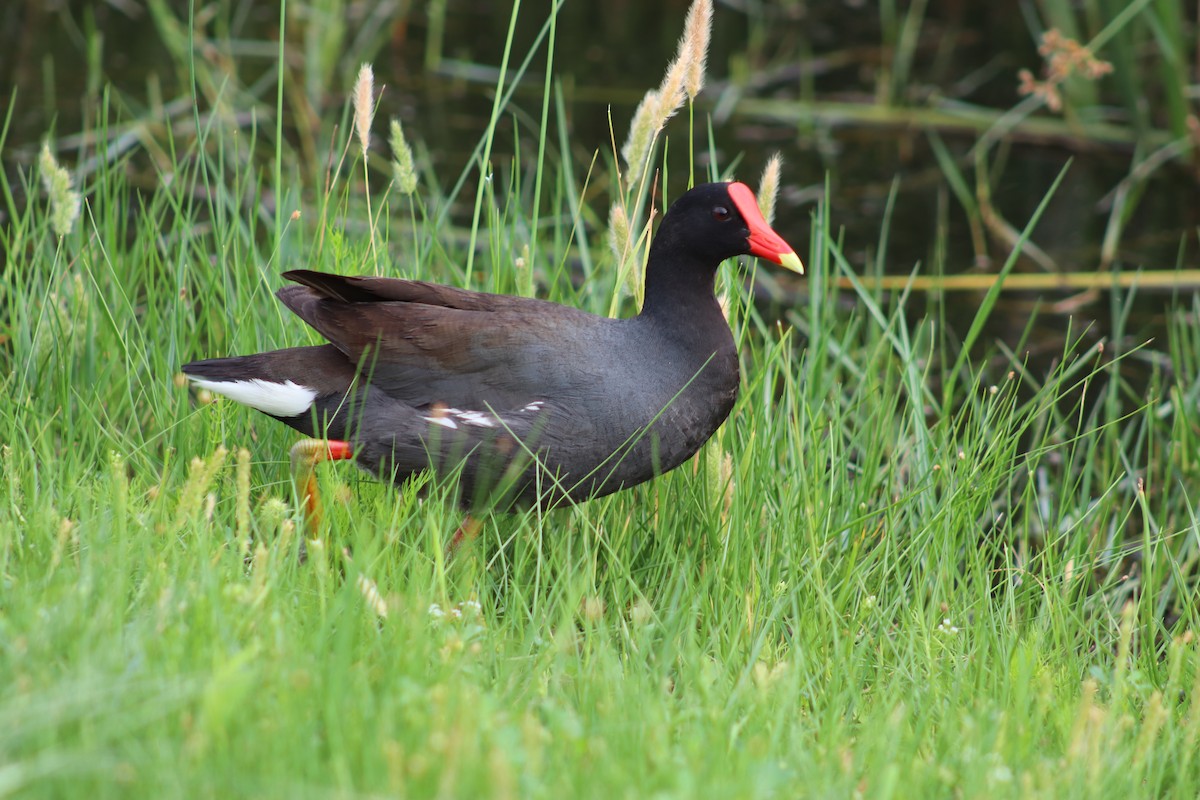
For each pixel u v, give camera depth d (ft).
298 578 23.79
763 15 79.92
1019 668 24.70
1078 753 20.95
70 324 32.96
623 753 19.47
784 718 21.89
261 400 28.78
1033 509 38.86
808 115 65.82
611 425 28.22
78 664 18.38
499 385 28.04
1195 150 61.57
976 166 62.03
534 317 28.78
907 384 35.29
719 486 30.14
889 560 30.01
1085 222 58.34
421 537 26.86
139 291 42.57
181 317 34.32
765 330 35.24
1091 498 39.93
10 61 64.90
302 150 57.52
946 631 26.48
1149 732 21.75
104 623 19.74
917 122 65.87
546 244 45.37
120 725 17.11
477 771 17.17
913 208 58.49
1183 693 26.89
